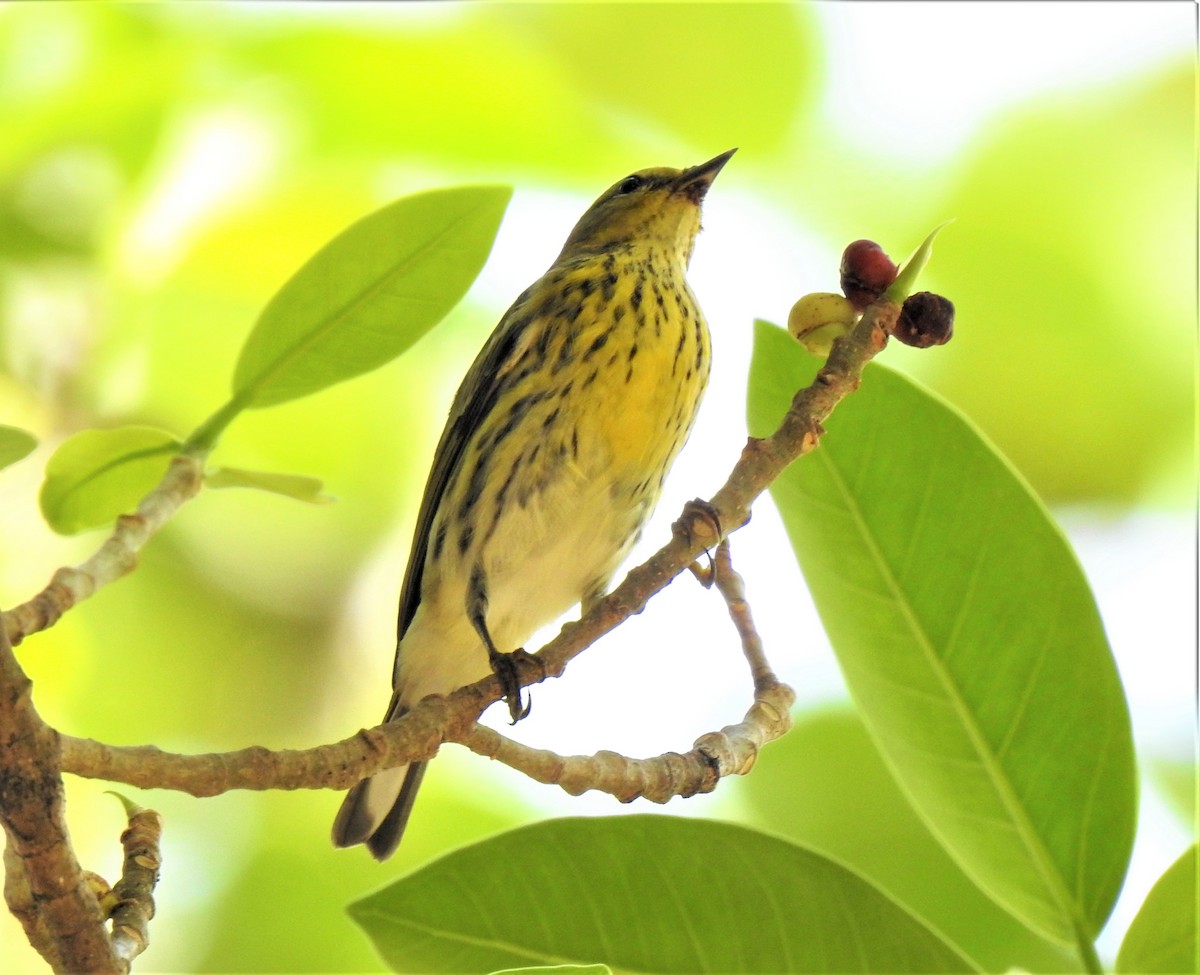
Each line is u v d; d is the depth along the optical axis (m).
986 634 6.04
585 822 6.22
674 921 6.19
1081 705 5.90
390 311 6.70
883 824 10.42
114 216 11.93
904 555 6.17
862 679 6.16
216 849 11.48
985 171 12.44
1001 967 9.13
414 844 11.32
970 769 5.97
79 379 12.05
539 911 6.26
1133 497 12.44
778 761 10.69
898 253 12.39
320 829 11.53
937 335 5.68
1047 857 5.84
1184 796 10.59
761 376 6.56
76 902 5.00
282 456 12.79
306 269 6.59
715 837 6.20
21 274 11.85
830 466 6.28
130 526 6.19
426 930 6.25
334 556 13.21
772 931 6.09
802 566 6.31
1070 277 12.40
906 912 6.01
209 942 11.09
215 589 13.09
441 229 6.58
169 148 11.85
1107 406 12.45
